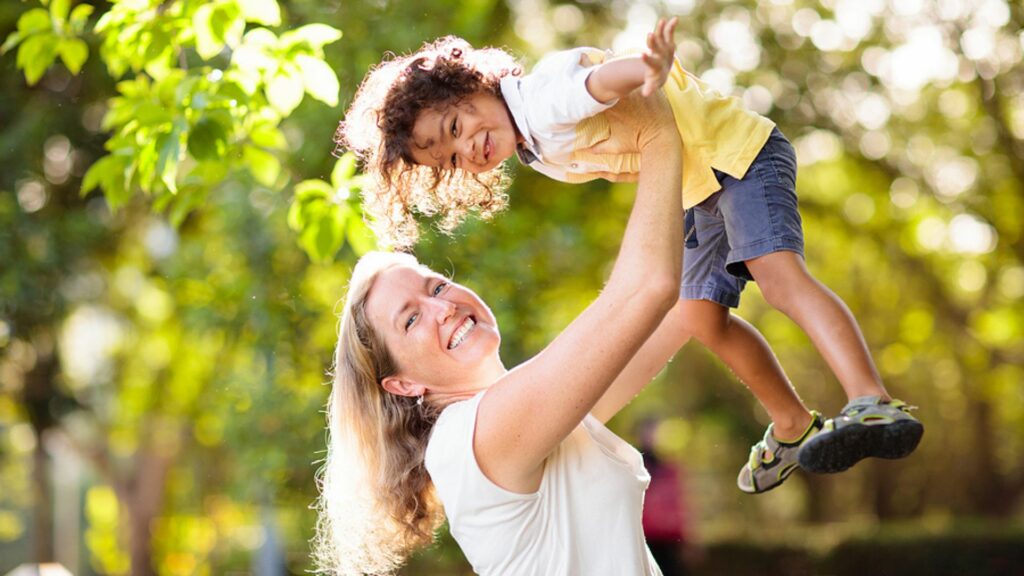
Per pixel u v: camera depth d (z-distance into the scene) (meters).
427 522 4.75
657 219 3.96
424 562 14.65
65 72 15.62
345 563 4.85
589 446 4.22
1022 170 20.41
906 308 25.44
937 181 21.27
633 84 3.94
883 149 20.94
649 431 13.29
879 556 18.89
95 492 29.05
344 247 11.65
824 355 4.10
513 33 16.36
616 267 3.94
